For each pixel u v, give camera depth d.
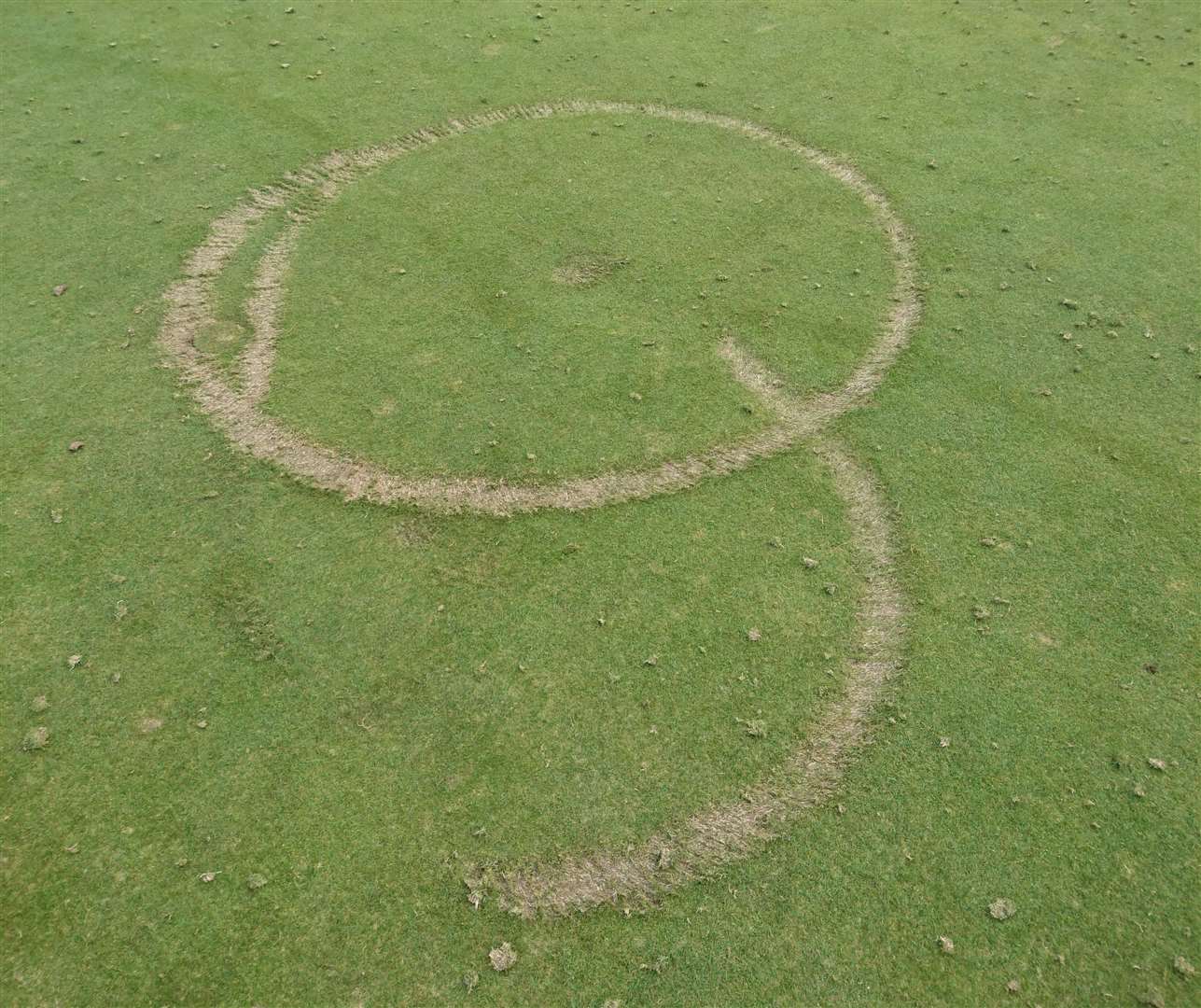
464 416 2.45
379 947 1.62
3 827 1.72
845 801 1.79
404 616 2.04
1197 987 1.58
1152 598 2.07
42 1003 1.55
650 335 2.68
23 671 1.92
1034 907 1.66
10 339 2.57
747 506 2.26
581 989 1.58
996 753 1.84
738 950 1.62
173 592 2.05
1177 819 1.76
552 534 2.20
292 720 1.87
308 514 2.22
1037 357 2.60
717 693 1.94
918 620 2.05
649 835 1.76
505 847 1.73
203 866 1.69
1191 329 2.66
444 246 2.95
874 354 2.62
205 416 2.41
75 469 2.28
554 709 1.90
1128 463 2.33
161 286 2.76
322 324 2.69
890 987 1.58
